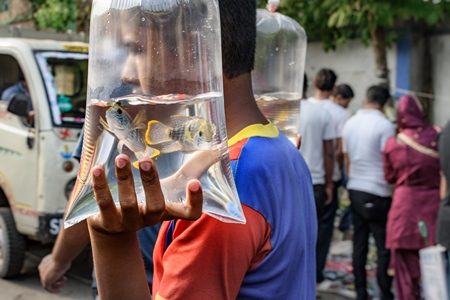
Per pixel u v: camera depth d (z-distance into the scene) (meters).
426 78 8.51
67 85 5.04
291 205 1.27
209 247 1.14
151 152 0.98
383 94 4.74
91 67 1.09
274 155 1.27
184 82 1.08
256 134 1.28
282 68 2.02
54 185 4.85
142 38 1.08
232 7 1.26
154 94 1.07
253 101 1.34
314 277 1.44
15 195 5.05
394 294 5.04
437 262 3.23
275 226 1.23
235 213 1.03
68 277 5.32
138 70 1.07
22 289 5.02
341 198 7.84
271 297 1.24
